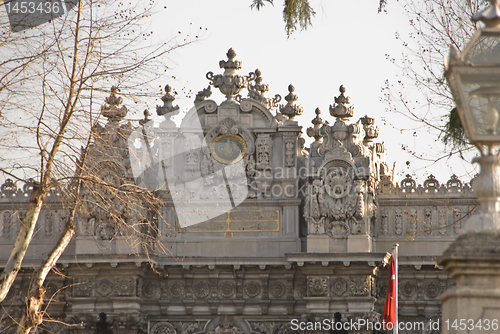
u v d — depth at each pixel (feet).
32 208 127.65
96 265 221.05
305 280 222.48
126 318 220.84
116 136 216.95
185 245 225.56
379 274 225.76
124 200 148.77
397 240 224.53
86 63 128.47
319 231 218.38
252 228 225.35
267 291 224.94
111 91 131.23
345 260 212.02
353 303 215.51
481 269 50.01
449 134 123.75
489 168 52.26
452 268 50.80
